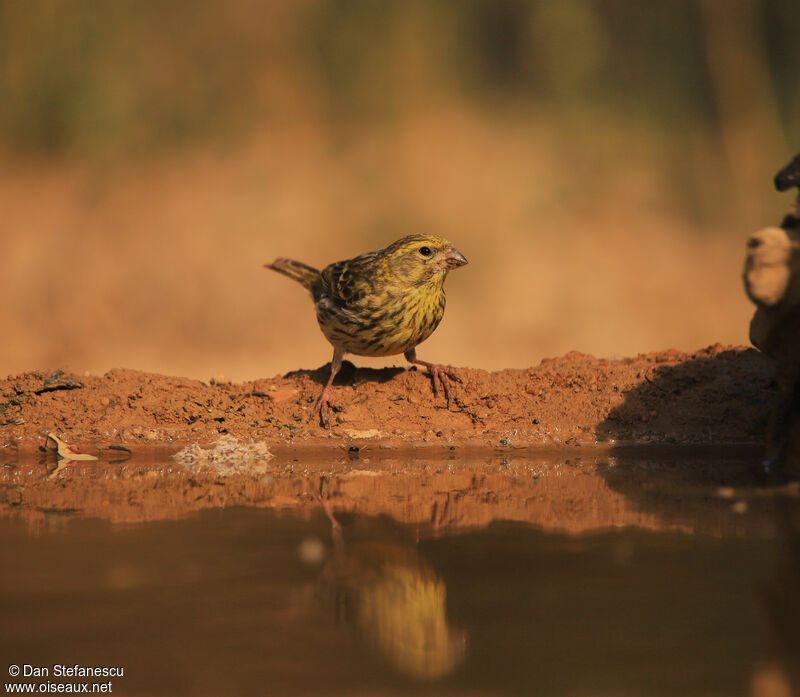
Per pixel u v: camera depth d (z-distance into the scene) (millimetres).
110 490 8523
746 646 4863
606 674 4523
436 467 9695
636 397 11273
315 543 6562
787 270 7582
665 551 6316
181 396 11289
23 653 4746
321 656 4785
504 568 6004
